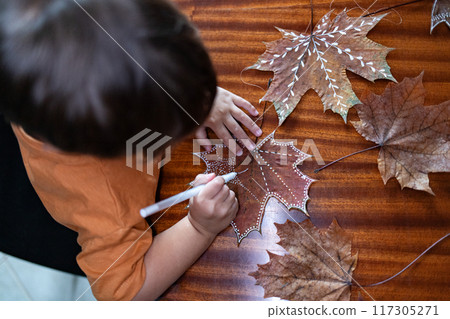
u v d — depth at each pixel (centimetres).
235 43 67
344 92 61
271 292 56
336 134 61
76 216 55
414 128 58
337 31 64
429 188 56
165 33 37
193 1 69
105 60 36
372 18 63
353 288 56
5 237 69
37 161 53
